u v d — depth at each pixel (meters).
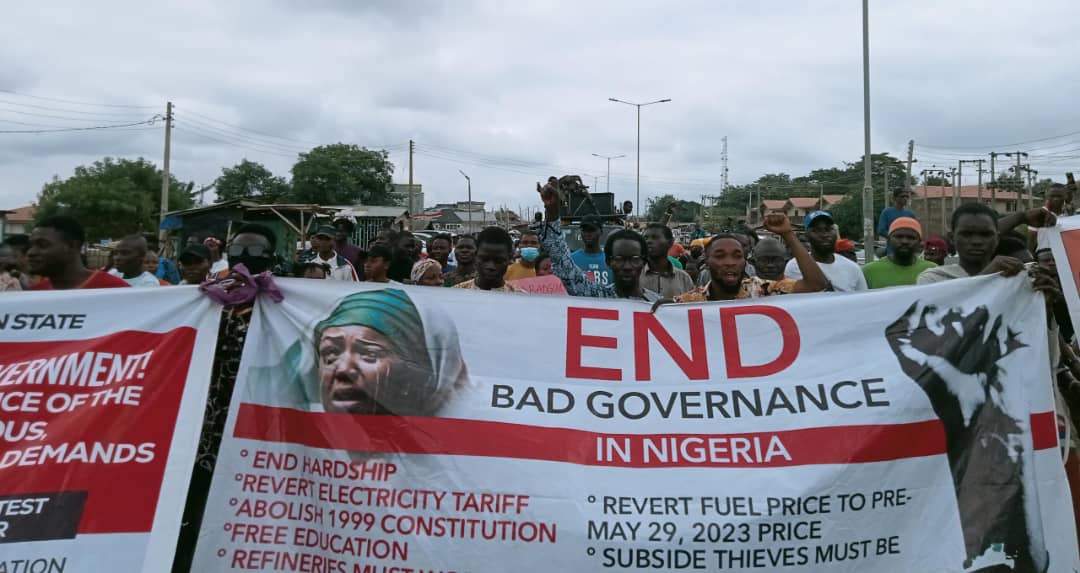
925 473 3.47
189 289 3.53
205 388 3.45
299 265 6.83
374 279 6.35
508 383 3.55
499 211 60.19
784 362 3.66
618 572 3.22
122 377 3.37
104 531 3.17
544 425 3.46
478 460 3.37
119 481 3.23
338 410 3.46
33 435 3.22
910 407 3.54
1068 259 3.85
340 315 3.57
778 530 3.29
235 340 3.63
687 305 3.77
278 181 84.88
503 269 5.50
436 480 3.34
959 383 3.61
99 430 3.27
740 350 3.69
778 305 3.76
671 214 12.09
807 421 3.50
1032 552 3.44
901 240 6.05
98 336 3.40
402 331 3.58
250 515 3.34
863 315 3.74
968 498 3.46
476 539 3.26
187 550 3.49
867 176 21.41
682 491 3.33
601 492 3.31
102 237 52.47
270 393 3.49
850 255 9.82
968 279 3.77
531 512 3.29
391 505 3.32
